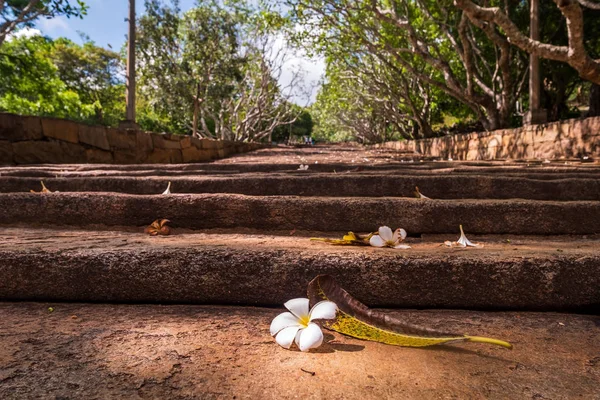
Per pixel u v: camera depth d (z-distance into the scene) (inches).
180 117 967.6
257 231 97.7
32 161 260.1
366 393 36.9
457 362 43.2
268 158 457.7
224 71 856.3
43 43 703.7
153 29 810.2
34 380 38.0
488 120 541.6
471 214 94.9
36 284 61.9
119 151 322.0
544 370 41.5
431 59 521.3
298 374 40.3
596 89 510.9
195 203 99.1
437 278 59.9
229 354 44.7
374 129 1583.4
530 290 59.3
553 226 94.8
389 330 43.5
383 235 72.9
